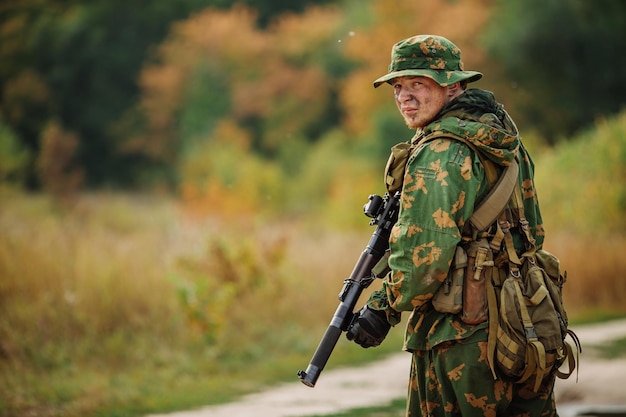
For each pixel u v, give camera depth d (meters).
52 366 9.38
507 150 3.89
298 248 15.15
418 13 45.62
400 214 3.87
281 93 59.84
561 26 45.41
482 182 3.91
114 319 10.55
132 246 12.41
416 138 4.06
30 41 73.62
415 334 4.01
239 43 62.47
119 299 10.69
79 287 10.62
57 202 39.81
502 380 3.87
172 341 10.41
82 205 38.06
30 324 9.93
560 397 7.55
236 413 7.16
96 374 9.24
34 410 7.63
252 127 61.16
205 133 61.16
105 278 10.82
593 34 46.00
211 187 33.28
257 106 59.91
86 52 72.75
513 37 45.16
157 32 74.06
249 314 11.73
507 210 3.96
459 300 3.83
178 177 61.97
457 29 44.78
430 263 3.76
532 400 4.01
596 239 16.56
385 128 46.00
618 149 22.06
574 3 46.38
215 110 62.47
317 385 8.66
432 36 4.05
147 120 68.06
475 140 3.85
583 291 14.29
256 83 60.69
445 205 3.78
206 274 11.91
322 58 60.56
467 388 3.86
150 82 64.88
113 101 72.38
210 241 12.23
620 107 45.56
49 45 73.50
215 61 63.41
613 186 20.56
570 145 24.03
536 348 3.78
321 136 58.69
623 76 46.16
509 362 3.80
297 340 11.22
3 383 8.44
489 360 3.80
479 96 3.98
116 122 70.56
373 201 4.14
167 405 7.65
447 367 3.90
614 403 7.32
